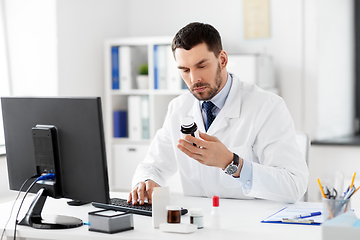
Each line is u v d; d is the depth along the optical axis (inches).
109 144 139.7
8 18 122.7
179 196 74.6
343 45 152.9
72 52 129.1
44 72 123.6
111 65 138.3
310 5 134.9
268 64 134.6
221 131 74.2
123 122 140.4
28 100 60.4
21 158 62.7
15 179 64.3
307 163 76.4
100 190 56.4
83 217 62.0
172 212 54.5
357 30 158.2
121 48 137.1
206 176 74.1
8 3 122.4
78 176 57.7
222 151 59.9
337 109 149.9
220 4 145.9
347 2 154.7
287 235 51.7
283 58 140.5
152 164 78.9
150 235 52.7
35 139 59.7
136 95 142.5
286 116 72.1
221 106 74.4
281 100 73.5
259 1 141.3
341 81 152.3
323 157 132.6
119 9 151.0
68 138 57.5
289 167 67.4
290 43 139.2
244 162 63.0
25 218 59.2
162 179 78.6
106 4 143.9
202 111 76.7
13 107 62.0
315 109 136.9
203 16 148.0
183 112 78.2
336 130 147.6
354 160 129.7
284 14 139.4
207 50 65.3
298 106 139.5
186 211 61.7
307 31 135.9
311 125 137.5
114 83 138.6
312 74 136.6
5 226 58.8
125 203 66.6
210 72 66.3
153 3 153.3
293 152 68.6
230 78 75.0
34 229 57.1
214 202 54.8
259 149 71.2
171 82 133.3
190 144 59.5
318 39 135.5
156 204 55.6
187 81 67.5
